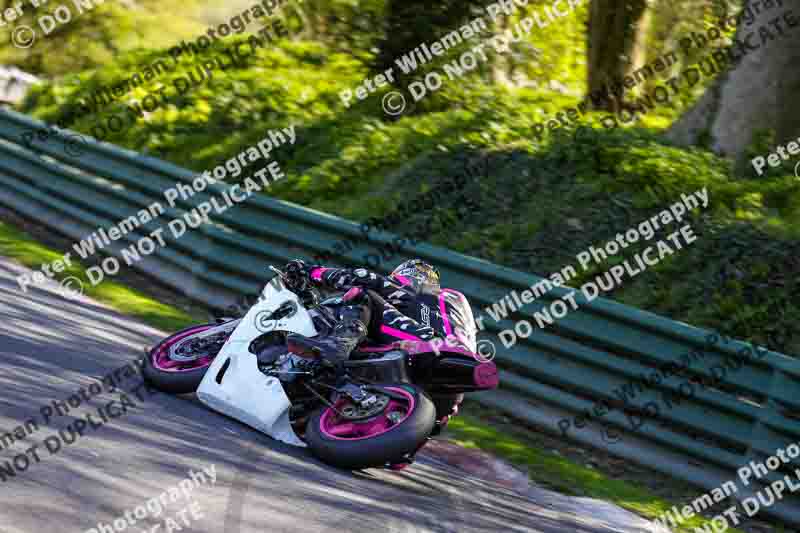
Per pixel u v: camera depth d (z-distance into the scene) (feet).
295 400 53.78
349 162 124.67
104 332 73.26
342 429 51.42
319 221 90.22
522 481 59.41
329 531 38.37
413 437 48.44
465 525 44.96
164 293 97.91
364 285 55.72
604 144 107.45
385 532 40.29
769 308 80.74
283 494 41.86
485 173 111.04
